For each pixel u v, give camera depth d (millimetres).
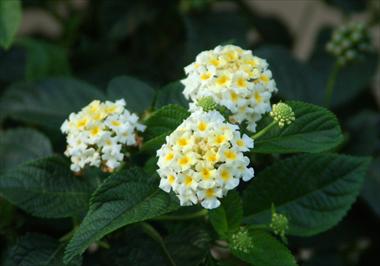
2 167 396
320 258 454
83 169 347
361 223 441
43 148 402
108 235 343
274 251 323
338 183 351
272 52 490
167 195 304
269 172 348
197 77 322
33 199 339
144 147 328
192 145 292
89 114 329
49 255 339
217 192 291
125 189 303
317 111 323
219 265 334
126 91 400
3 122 481
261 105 319
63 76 453
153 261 333
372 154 478
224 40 510
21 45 514
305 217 350
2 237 404
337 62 489
